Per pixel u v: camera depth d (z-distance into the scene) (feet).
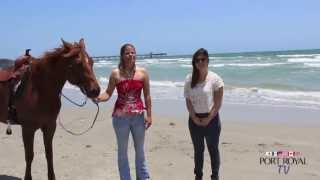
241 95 41.81
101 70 109.91
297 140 22.74
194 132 14.37
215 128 14.19
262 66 86.89
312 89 44.04
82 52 13.53
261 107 34.24
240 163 18.48
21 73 14.96
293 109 32.76
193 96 13.98
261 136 23.91
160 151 20.93
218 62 126.00
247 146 21.54
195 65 13.79
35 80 14.51
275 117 29.76
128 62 13.32
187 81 14.15
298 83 50.55
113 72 13.51
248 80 58.23
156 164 18.58
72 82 13.71
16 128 27.50
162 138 23.77
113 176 16.98
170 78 68.69
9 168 18.26
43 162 19.16
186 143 22.53
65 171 17.69
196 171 14.82
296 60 114.21
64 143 23.02
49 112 14.48
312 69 71.41
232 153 20.20
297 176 16.52
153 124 28.07
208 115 14.01
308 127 25.96
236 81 57.26
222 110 33.53
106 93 13.62
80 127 27.71
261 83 51.80
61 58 13.98
